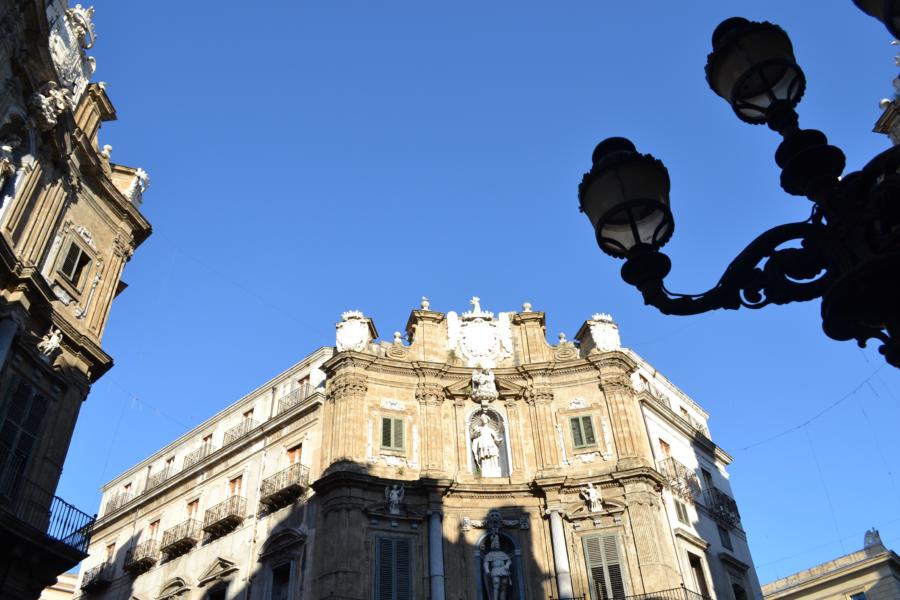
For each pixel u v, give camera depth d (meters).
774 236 5.89
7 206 23.12
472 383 38.09
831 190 5.68
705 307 6.00
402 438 36.19
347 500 32.88
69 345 25.77
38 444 23.94
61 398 25.22
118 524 45.31
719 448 44.34
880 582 49.44
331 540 32.09
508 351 40.16
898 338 5.42
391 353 38.75
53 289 25.64
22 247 23.92
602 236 6.44
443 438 36.72
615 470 35.31
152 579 40.06
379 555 32.44
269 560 34.38
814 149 5.73
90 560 45.47
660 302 6.11
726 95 6.48
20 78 23.19
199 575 37.34
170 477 43.06
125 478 48.56
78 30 28.00
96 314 27.53
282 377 41.31
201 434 44.59
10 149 23.28
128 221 30.12
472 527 34.25
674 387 44.69
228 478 39.69
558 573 32.84
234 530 37.09
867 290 5.30
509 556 33.75
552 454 36.28
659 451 38.62
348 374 36.69
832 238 5.67
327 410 36.88
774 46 6.20
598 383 38.22
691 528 36.91
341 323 39.09
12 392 23.16
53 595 52.06
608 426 36.91
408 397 37.53
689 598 32.38
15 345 23.20
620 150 6.68
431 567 32.56
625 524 33.94
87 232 27.80
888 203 5.38
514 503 34.97
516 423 37.59
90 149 27.52
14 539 21.14
